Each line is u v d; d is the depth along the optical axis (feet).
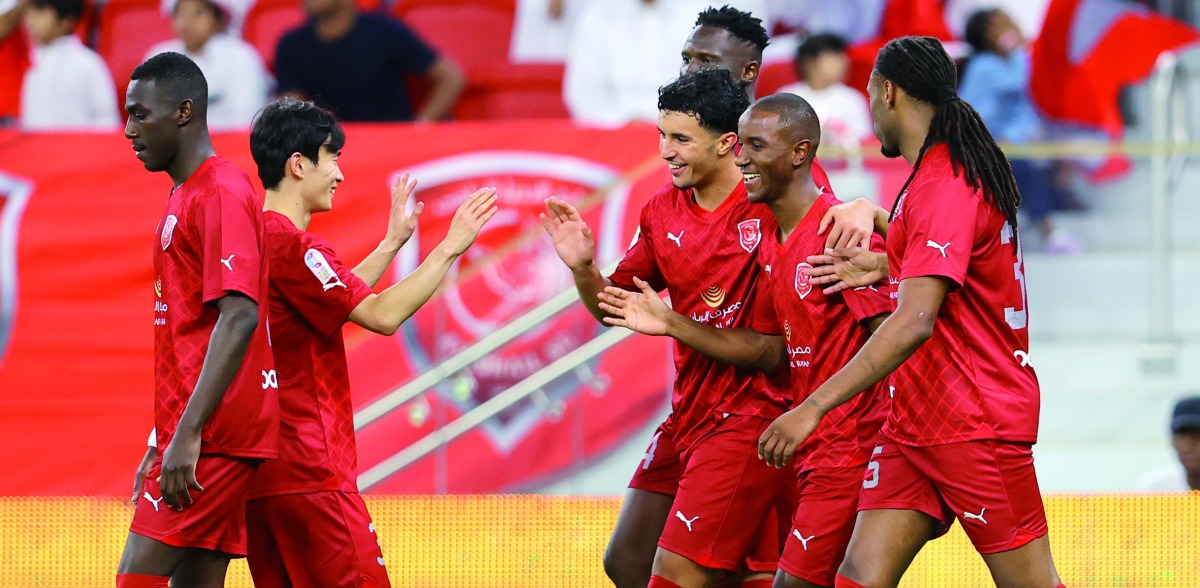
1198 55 105.09
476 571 76.64
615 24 102.58
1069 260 86.58
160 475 45.21
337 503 49.73
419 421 80.33
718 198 52.44
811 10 108.17
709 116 50.98
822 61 99.50
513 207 84.69
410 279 50.26
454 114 103.96
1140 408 85.25
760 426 51.57
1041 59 104.68
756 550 53.57
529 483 80.18
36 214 83.51
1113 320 86.48
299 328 49.80
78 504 80.79
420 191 84.17
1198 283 86.48
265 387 47.06
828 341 48.88
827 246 47.91
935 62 45.27
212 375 44.73
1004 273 45.03
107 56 104.99
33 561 77.20
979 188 44.39
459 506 79.30
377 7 106.73
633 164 85.40
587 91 102.68
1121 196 87.04
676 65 103.04
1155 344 85.87
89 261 83.51
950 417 44.47
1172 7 107.04
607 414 80.48
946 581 76.79
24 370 81.92
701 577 51.72
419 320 81.92
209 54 100.32
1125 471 84.53
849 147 83.92
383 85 98.17
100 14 105.19
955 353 44.62
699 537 51.39
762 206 51.60
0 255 82.79
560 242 54.29
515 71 105.19
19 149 83.97
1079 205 87.10
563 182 84.99
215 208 45.83
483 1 106.83
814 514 49.03
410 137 84.58
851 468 48.75
